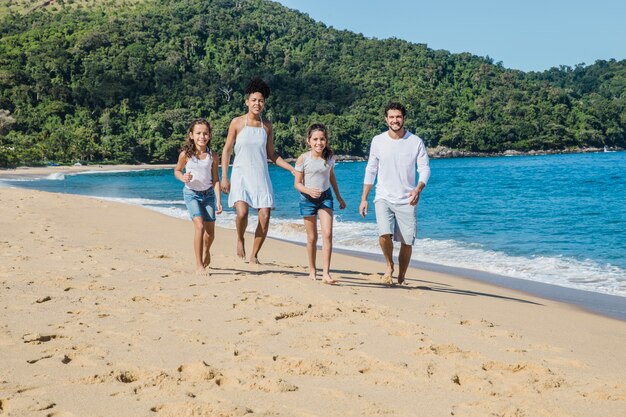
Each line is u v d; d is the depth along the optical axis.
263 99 6.83
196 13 185.38
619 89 197.25
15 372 3.27
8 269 6.61
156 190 35.78
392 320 4.67
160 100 139.62
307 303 5.19
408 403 2.94
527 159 113.94
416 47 187.62
